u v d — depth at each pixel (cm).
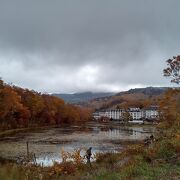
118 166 1564
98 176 1332
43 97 15200
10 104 10488
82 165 1936
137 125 16400
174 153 1639
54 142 6378
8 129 10756
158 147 1767
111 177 1270
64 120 17400
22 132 9862
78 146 5556
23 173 1488
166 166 1380
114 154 2362
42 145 5697
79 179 1395
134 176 1249
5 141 6525
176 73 3741
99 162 2150
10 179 1346
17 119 12256
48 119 15050
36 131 10475
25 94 13538
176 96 3812
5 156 4044
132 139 7350
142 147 2191
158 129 3369
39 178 1476
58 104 16600
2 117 10538
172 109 3703
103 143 6234
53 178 1532
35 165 1892
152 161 1528
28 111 12712
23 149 4981
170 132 2494
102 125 16588
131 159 1680
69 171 1781
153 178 1189
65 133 9512
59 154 4331
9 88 11119
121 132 10450
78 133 9612
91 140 6975
